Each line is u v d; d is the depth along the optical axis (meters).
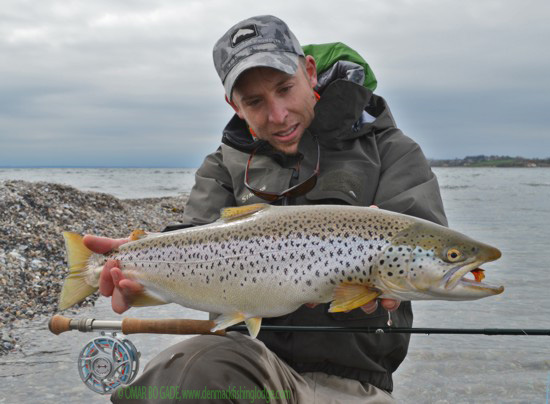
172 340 1.99
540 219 6.97
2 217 3.50
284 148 1.11
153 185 19.33
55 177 29.27
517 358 1.81
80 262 1.05
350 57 1.21
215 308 0.96
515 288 2.80
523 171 51.59
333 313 1.04
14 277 2.67
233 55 1.05
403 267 0.87
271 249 0.92
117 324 1.02
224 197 1.20
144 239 1.02
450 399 1.54
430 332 0.96
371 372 1.07
